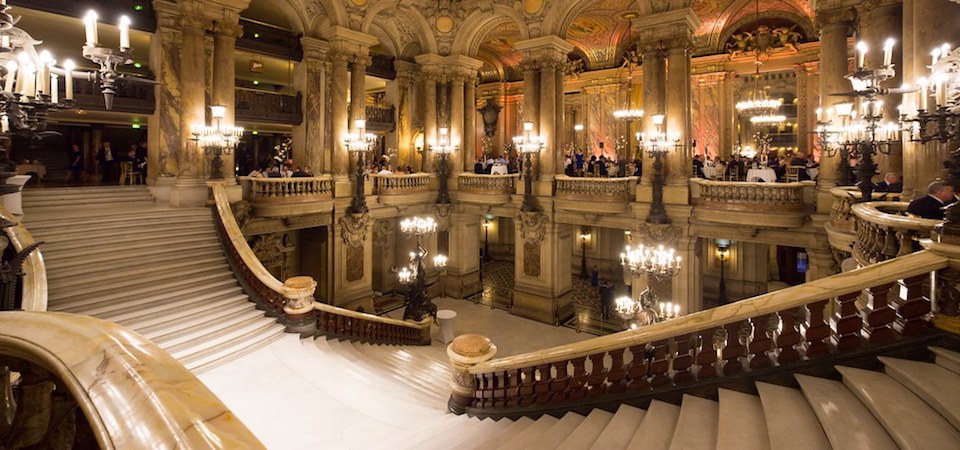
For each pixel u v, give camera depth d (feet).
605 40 76.89
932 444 9.87
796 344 15.39
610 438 15.53
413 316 52.90
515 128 91.35
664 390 17.19
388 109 70.03
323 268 59.06
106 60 17.34
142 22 44.98
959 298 12.96
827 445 11.34
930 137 18.11
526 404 21.53
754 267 67.05
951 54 16.88
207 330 32.35
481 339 24.94
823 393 13.23
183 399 4.77
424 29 66.95
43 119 16.97
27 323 5.90
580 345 19.81
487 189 65.05
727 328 16.15
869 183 24.76
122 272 34.71
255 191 48.75
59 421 5.58
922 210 18.88
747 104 60.75
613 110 79.41
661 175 49.75
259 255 56.18
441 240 70.90
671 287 50.88
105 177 55.16
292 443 20.72
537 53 59.62
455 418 22.56
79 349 5.35
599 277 81.82
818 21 41.32
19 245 29.25
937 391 11.42
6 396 6.73
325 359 31.63
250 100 54.54
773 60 66.13
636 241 54.03
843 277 14.43
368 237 61.93
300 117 59.11
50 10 39.75
